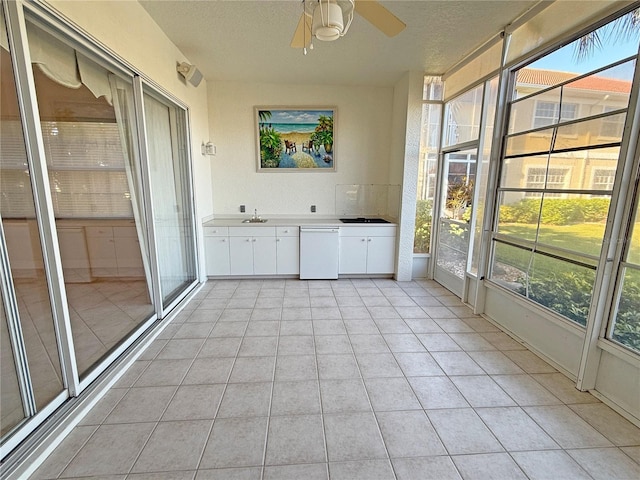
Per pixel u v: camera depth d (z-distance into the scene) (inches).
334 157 177.8
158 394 76.3
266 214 181.5
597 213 77.6
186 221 146.6
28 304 61.6
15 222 58.0
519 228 106.5
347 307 132.6
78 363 79.6
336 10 56.8
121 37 85.2
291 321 118.5
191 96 143.4
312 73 154.1
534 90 99.5
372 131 177.2
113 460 57.6
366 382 82.0
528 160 102.0
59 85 71.0
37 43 62.2
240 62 140.3
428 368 88.7
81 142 93.4
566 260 87.2
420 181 167.3
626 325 72.4
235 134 173.3
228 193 178.7
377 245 168.7
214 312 126.1
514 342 104.0
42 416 62.4
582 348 80.4
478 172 130.1
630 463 58.4
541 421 68.9
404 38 116.9
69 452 59.1
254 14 100.7
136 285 112.3
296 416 69.6
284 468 56.7
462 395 77.3
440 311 129.4
